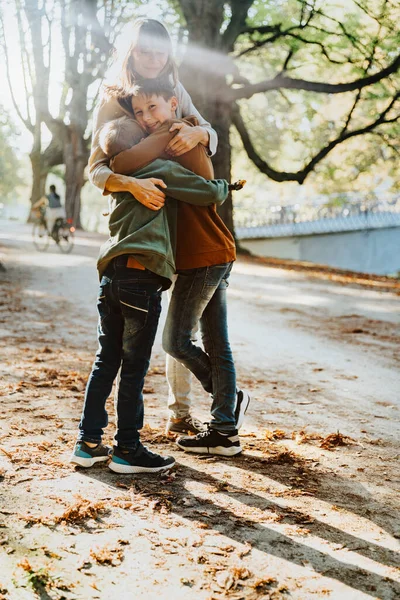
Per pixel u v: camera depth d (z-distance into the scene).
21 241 21.50
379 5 18.06
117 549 2.52
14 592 2.20
